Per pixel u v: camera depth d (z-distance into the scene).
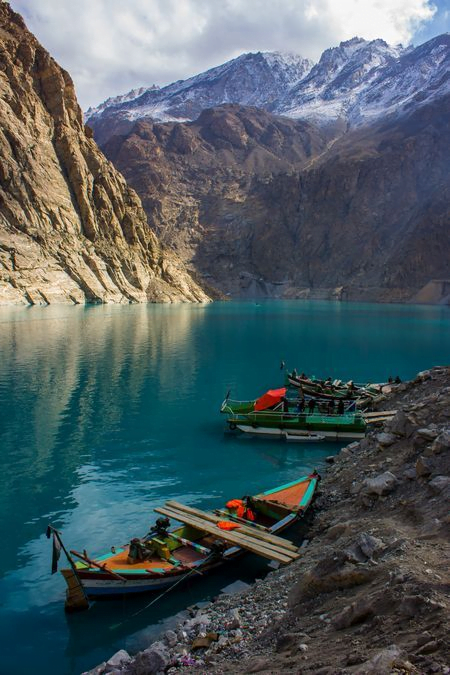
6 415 34.00
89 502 21.44
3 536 18.47
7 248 120.75
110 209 155.00
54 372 47.34
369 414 31.73
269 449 29.00
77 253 138.50
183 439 30.27
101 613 14.34
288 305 192.50
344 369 55.31
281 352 66.00
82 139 158.38
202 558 16.03
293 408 33.84
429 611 8.79
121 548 16.86
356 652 8.44
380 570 11.27
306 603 11.77
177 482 23.84
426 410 22.91
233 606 13.62
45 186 136.12
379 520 15.89
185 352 61.97
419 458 18.05
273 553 15.82
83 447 28.34
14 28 150.62
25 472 24.58
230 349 66.56
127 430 31.56
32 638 13.43
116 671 11.20
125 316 105.50
